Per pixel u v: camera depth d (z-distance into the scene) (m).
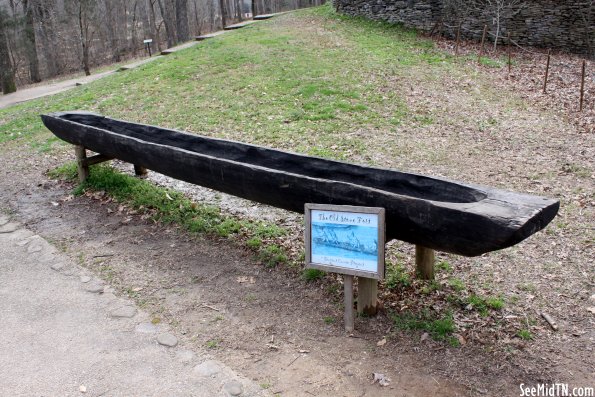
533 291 4.13
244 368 3.32
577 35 13.98
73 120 6.86
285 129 8.25
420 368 3.25
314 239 3.58
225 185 4.60
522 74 11.77
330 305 3.94
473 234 3.00
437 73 11.39
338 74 11.01
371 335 3.57
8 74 19.00
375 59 12.18
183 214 5.64
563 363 3.30
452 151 7.48
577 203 5.73
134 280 4.45
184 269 4.59
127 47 36.41
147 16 41.75
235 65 11.88
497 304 3.87
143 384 3.18
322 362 3.34
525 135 8.17
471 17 14.48
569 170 6.71
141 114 9.57
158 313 3.95
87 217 5.85
